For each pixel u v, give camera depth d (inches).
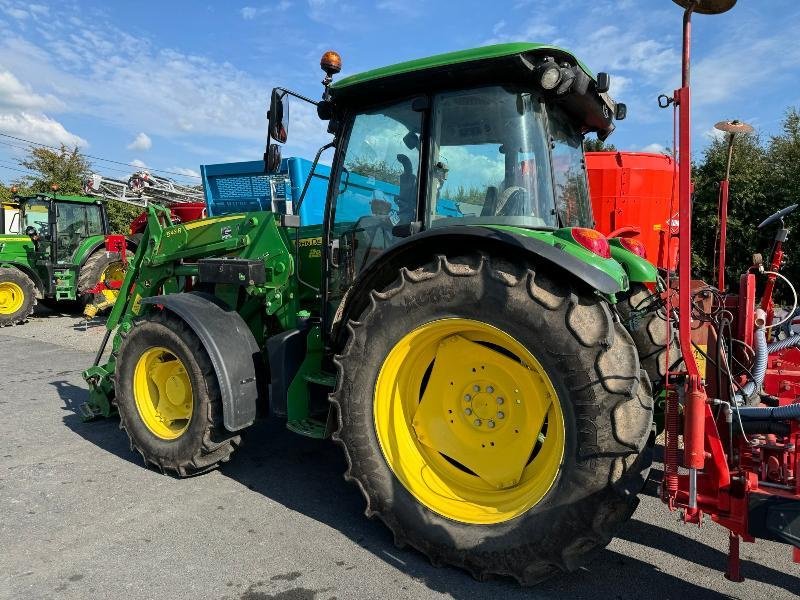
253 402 142.1
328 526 124.1
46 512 129.3
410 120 124.8
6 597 97.9
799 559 86.7
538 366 99.0
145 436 152.2
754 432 91.7
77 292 459.5
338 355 117.2
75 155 1040.2
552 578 106.3
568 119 135.9
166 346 147.4
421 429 117.5
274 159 137.2
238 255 161.5
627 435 91.5
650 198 270.4
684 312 86.4
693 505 86.1
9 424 192.5
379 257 114.3
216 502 135.1
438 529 106.3
